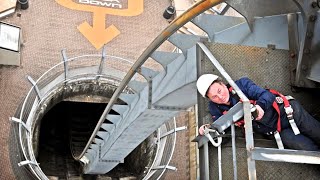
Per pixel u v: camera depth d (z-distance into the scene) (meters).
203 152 7.75
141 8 19.33
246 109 6.12
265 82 8.69
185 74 8.46
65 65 16.61
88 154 16.95
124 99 12.52
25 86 17.14
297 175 8.09
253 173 5.89
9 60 17.05
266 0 8.23
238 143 8.00
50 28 18.22
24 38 17.80
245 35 8.84
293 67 8.80
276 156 6.36
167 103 10.16
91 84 18.08
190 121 18.17
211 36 8.88
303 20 8.06
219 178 7.20
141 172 18.30
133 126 11.77
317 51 8.20
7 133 16.45
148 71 10.68
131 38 18.81
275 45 8.89
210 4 7.55
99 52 18.36
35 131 17.59
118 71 18.16
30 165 15.62
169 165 17.50
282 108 7.88
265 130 7.96
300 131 8.08
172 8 19.06
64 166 20.41
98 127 13.97
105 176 19.09
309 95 8.78
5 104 16.75
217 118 7.70
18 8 18.16
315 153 6.53
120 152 14.16
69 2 18.77
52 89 17.28
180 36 9.01
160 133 17.56
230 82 6.56
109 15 18.95
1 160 16.16
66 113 22.77
